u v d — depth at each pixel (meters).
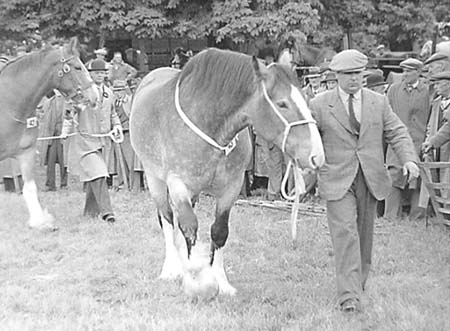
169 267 6.68
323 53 16.06
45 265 7.29
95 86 9.03
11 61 9.09
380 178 5.55
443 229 8.38
